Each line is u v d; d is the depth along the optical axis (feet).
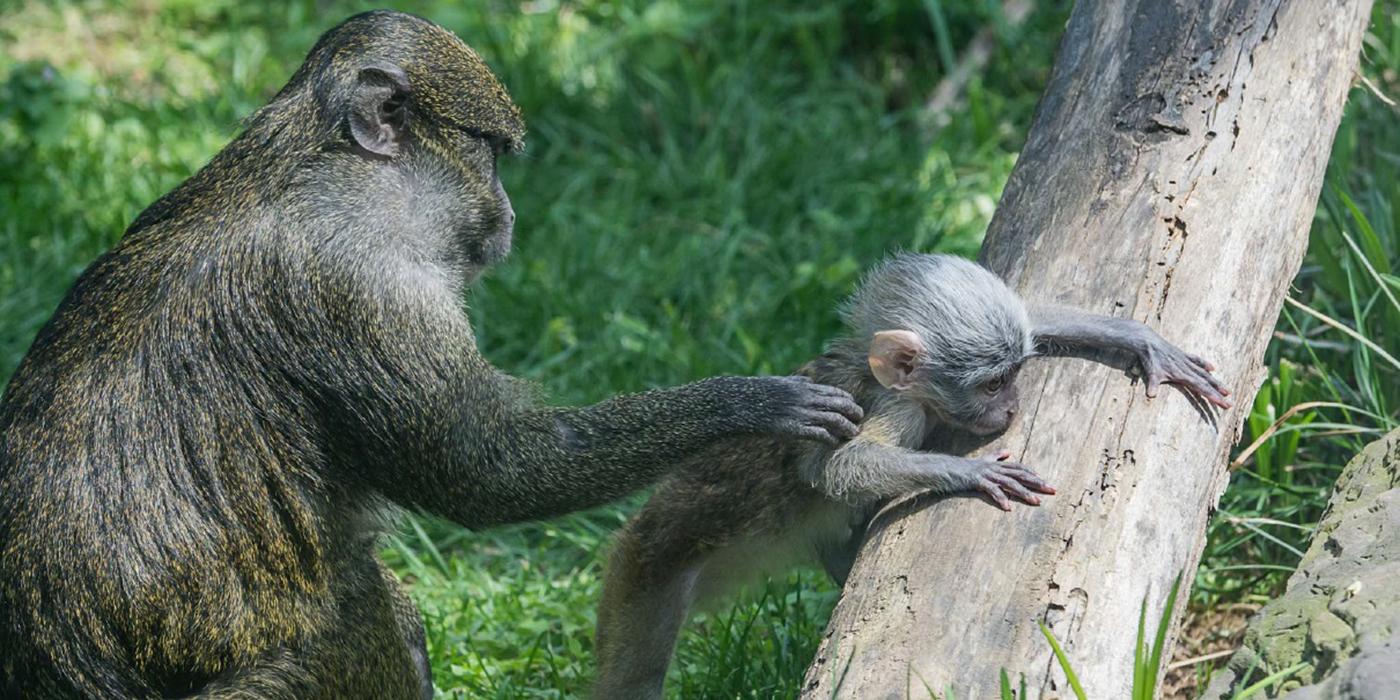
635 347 47.29
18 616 26.55
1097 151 30.53
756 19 62.28
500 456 29.01
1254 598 35.45
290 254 28.04
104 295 28.43
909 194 53.42
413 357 28.19
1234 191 29.45
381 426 28.17
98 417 27.04
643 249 52.24
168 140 58.18
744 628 35.68
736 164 57.47
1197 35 31.22
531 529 42.63
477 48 62.85
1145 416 26.45
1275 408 35.55
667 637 33.40
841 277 48.88
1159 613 24.34
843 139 56.75
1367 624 22.36
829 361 31.73
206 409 27.40
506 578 40.63
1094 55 31.91
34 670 26.55
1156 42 31.37
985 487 25.63
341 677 28.30
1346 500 27.30
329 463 28.50
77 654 26.40
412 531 42.37
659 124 59.00
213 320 27.76
